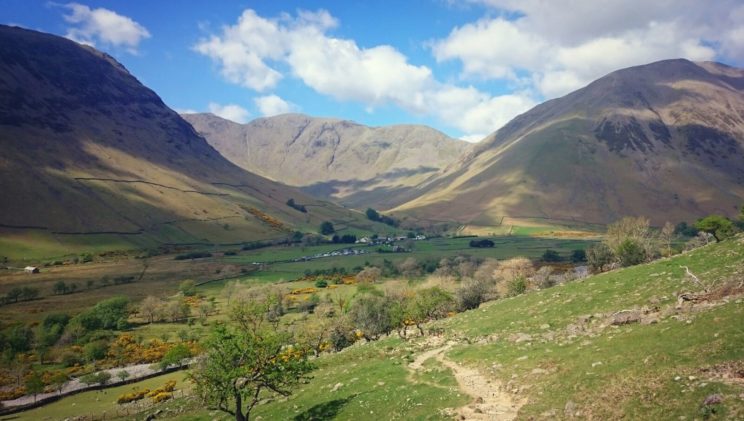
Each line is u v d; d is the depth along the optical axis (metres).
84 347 124.19
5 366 113.19
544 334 46.53
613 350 33.31
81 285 195.00
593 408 26.00
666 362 27.50
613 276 60.19
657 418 22.75
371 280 190.75
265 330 43.97
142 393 88.25
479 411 30.88
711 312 32.97
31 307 162.50
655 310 40.94
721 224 100.44
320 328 104.19
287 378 39.97
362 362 58.78
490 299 109.81
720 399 21.69
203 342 39.97
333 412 39.28
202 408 58.09
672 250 111.69
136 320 155.75
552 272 162.12
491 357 43.31
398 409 35.19
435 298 86.06
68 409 83.25
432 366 45.78
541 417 27.62
